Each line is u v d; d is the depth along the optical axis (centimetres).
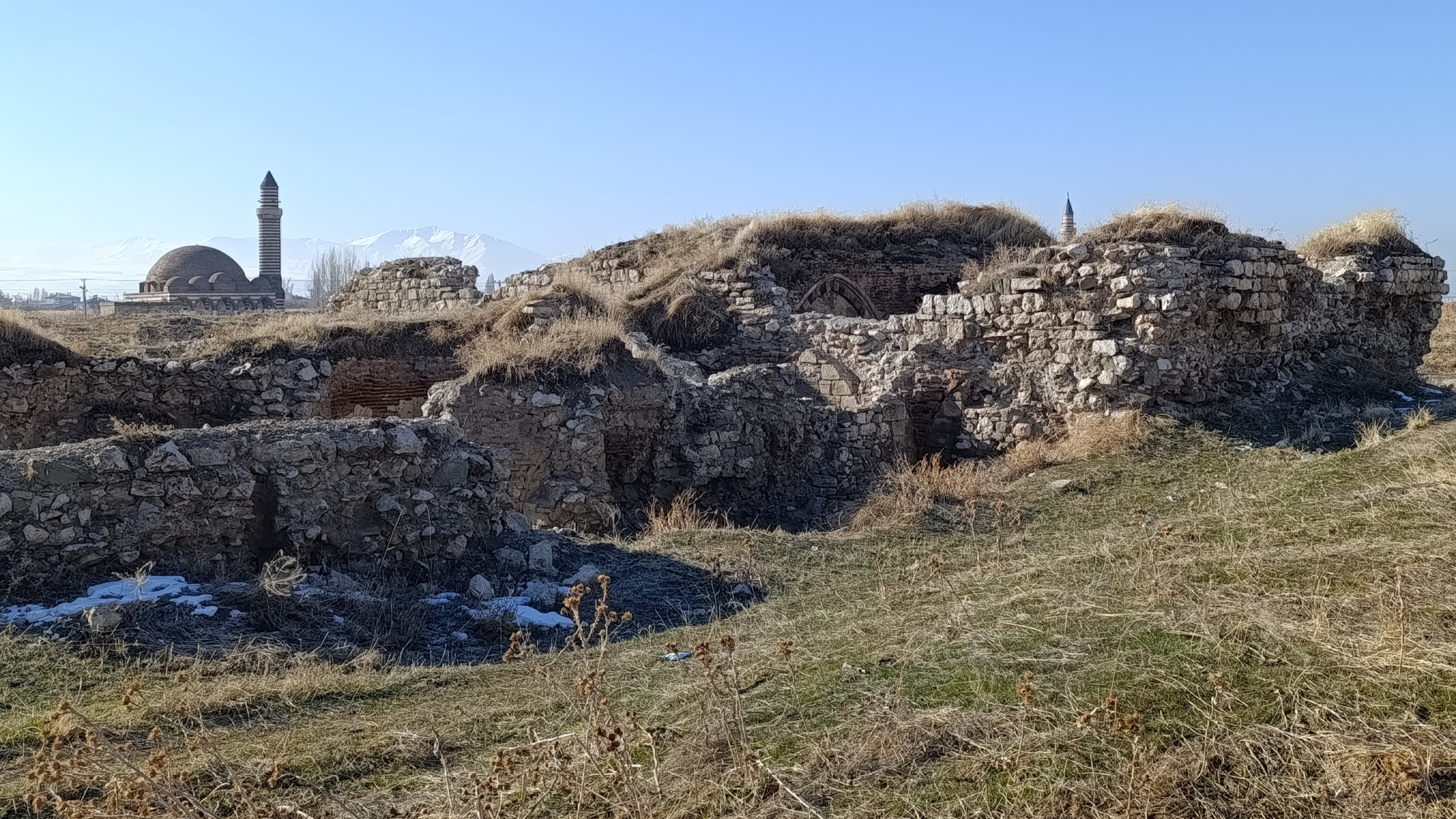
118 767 503
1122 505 1111
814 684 564
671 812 441
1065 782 416
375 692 655
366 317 1945
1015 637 589
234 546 888
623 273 2403
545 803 463
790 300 2158
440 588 923
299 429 942
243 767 515
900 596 793
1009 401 1510
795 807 430
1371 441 1150
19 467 805
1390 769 402
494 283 2817
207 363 1656
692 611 866
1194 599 619
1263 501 936
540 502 1338
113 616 719
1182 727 450
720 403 1496
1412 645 505
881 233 2434
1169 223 1516
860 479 1466
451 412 1334
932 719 484
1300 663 501
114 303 5406
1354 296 1773
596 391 1398
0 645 682
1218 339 1494
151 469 854
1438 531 725
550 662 691
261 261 7294
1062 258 1485
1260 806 395
